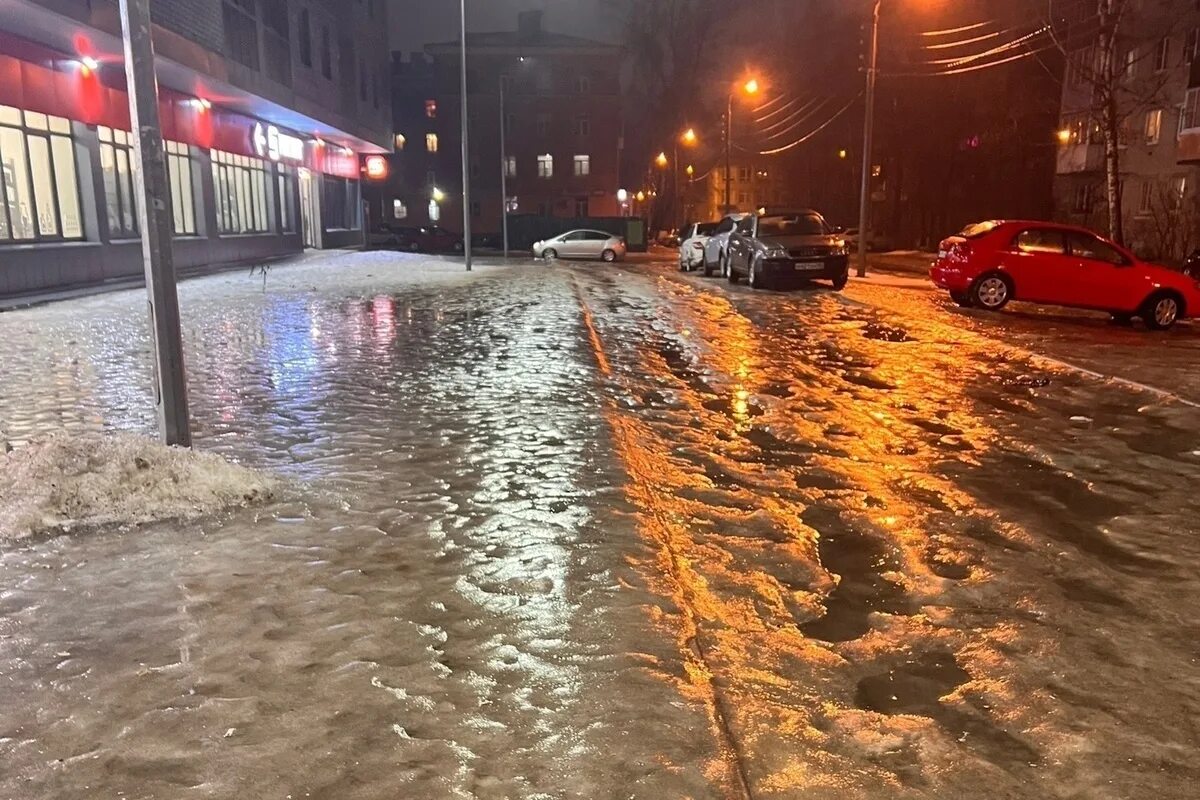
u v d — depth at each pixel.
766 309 17.89
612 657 3.53
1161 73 33.47
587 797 2.67
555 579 4.28
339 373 10.11
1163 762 2.92
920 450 7.02
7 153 17.28
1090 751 2.98
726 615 4.00
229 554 4.57
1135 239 35.66
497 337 13.21
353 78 40.56
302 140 38.81
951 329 14.51
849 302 19.16
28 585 4.17
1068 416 8.25
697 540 4.93
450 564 4.45
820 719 3.17
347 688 3.29
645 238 61.91
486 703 3.19
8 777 2.77
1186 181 33.03
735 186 88.25
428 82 72.88
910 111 51.75
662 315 16.81
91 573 4.32
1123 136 29.62
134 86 5.62
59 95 18.34
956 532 5.17
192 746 2.93
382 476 5.99
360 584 4.21
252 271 26.12
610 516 5.19
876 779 2.80
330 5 36.22
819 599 4.23
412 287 22.61
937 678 3.51
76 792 2.70
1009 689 3.41
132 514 5.01
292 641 3.64
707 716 3.12
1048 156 45.94
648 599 4.07
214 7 23.28
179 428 5.96
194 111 26.53
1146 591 4.31
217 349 11.93
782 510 5.50
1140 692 3.38
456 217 74.44
